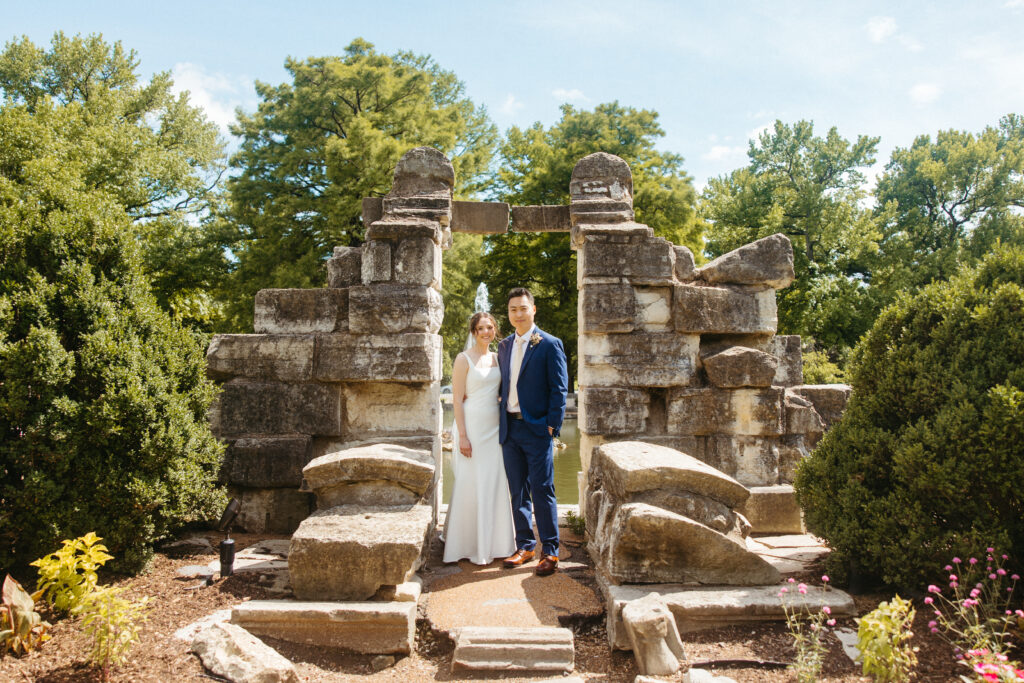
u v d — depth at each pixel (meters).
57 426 4.00
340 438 5.56
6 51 22.83
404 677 3.29
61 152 15.77
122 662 3.15
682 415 5.53
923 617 3.55
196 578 4.23
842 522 3.98
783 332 27.17
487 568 4.54
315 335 5.52
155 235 20.47
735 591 3.69
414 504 4.34
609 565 3.83
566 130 24.66
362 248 5.66
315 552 3.71
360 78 20.39
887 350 4.37
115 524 4.18
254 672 3.01
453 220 6.06
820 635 3.41
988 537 3.44
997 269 4.17
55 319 4.31
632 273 5.57
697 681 2.83
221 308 22.08
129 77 24.50
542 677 3.26
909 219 29.92
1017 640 3.25
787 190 29.44
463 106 27.02
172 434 4.36
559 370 4.56
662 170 24.31
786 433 5.66
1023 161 28.06
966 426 3.62
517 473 4.66
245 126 21.52
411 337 5.44
